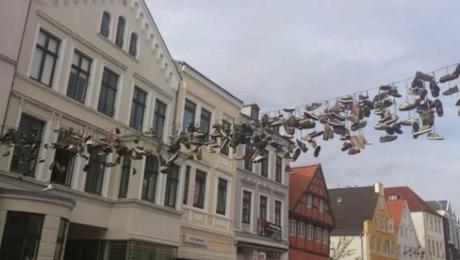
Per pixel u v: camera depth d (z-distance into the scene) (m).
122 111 21.47
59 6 19.02
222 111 28.14
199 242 24.84
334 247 47.56
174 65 24.83
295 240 34.88
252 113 30.09
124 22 22.34
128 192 20.22
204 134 11.25
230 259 27.06
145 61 23.16
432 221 68.12
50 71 18.61
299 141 10.45
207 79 27.08
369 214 49.16
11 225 15.38
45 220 15.78
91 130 19.66
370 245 47.50
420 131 9.10
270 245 30.83
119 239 19.55
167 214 21.50
